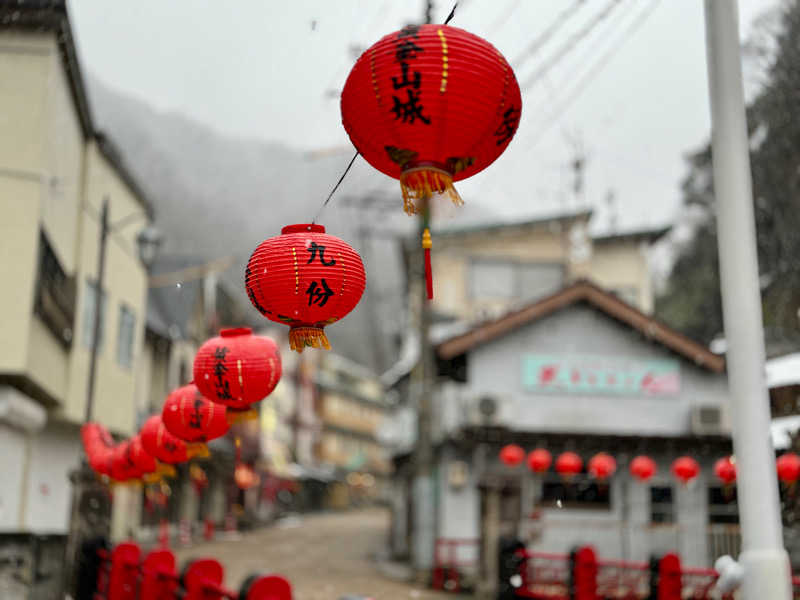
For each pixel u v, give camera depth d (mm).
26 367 12234
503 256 27844
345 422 70188
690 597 13328
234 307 37656
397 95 3678
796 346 13367
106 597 10938
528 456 19156
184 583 7219
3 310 12266
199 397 6953
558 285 27703
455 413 20484
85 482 12930
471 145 3852
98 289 13852
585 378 20500
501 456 17469
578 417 20328
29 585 9438
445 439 19203
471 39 3764
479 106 3713
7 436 14375
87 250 16875
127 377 20484
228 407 6223
